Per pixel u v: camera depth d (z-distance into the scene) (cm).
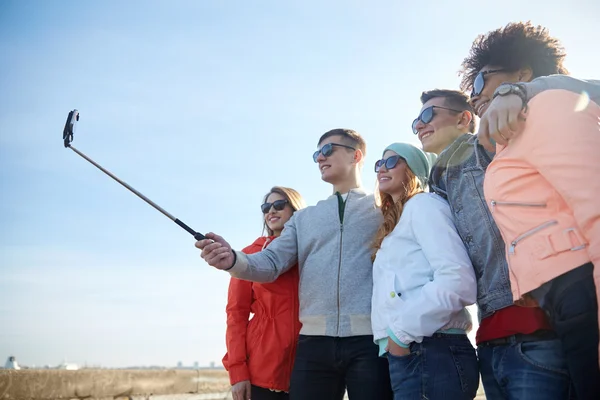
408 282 222
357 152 313
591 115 155
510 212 169
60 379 434
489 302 199
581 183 146
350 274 268
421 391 207
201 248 260
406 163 259
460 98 263
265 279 286
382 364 252
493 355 195
